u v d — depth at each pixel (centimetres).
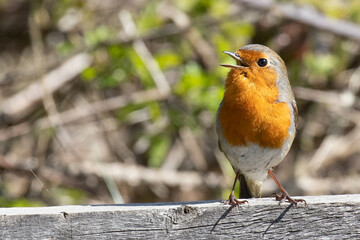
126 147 1305
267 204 602
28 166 1182
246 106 708
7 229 586
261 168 748
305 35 1302
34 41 1219
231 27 1253
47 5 1295
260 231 602
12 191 1162
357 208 596
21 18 1348
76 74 1256
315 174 1315
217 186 1268
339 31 1201
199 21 1235
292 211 601
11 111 1234
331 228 599
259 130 710
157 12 1263
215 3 1244
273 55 730
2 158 1172
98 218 591
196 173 1279
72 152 1243
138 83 1289
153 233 595
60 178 1208
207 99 1157
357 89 1338
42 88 1197
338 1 1302
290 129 726
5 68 1377
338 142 1309
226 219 600
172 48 1295
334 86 1342
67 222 589
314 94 1292
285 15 1205
